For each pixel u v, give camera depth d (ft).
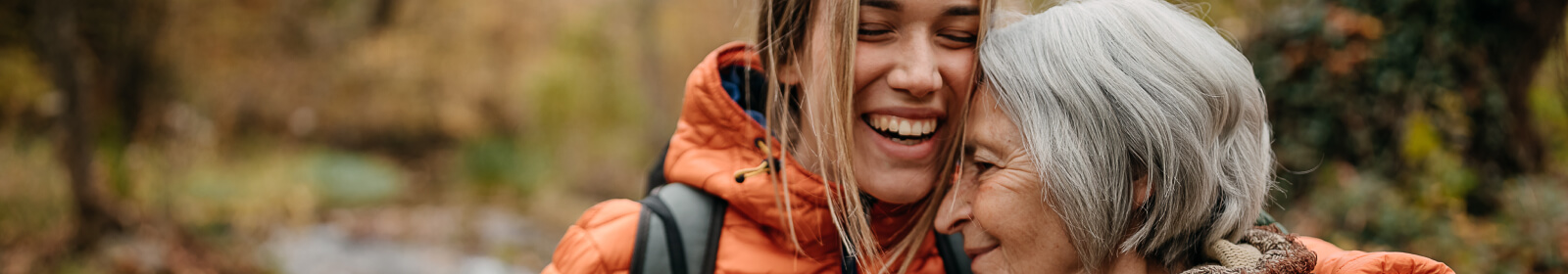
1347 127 11.78
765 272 3.59
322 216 27.02
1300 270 2.89
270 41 31.17
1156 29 3.02
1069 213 3.03
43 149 18.39
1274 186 3.64
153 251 18.33
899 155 3.37
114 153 19.06
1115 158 2.99
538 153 36.24
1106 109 2.97
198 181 22.91
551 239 26.81
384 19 36.65
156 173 19.90
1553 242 10.11
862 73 3.27
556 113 37.01
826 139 3.42
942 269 3.98
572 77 37.14
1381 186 11.15
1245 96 3.10
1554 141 12.82
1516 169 11.75
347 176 31.30
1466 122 11.66
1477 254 10.11
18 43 19.79
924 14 3.21
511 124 38.19
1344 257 3.20
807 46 3.54
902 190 3.42
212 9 25.98
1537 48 11.44
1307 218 11.34
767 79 3.84
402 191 33.27
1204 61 2.98
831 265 3.72
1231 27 12.61
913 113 3.30
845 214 3.40
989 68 3.19
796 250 3.65
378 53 36.35
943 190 3.56
